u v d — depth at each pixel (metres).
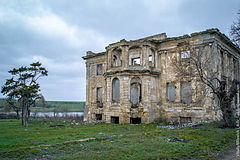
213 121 25.86
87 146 13.23
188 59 28.34
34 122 37.16
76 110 102.88
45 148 12.68
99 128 24.45
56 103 126.69
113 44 32.94
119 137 16.53
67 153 11.73
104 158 10.52
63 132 21.17
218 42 28.70
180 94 30.42
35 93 33.22
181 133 18.03
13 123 35.88
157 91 32.25
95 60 41.69
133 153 11.50
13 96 31.48
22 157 10.83
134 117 29.83
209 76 27.09
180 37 30.47
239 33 17.20
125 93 30.47
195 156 11.24
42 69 32.69
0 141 16.11
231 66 33.25
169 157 10.80
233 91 21.61
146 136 16.81
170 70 31.73
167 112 31.38
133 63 38.38
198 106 28.28
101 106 38.78
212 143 14.09
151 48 32.19
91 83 41.84
